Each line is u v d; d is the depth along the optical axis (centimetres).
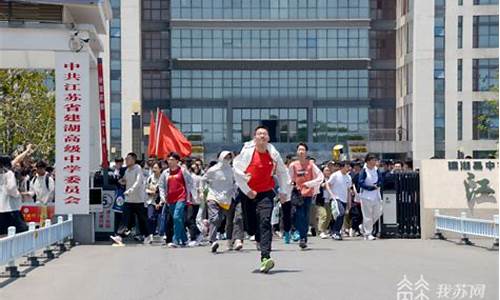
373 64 7656
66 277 1452
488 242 2175
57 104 2064
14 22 2038
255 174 1436
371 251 1912
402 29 7506
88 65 2069
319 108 7600
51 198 2430
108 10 2419
